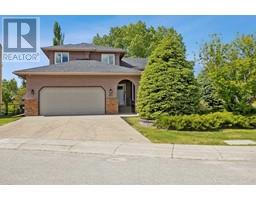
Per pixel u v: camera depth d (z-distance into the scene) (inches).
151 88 625.0
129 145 398.6
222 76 673.6
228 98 675.4
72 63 1016.2
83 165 291.6
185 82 621.3
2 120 762.8
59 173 258.8
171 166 289.9
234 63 662.5
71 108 936.3
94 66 992.9
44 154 348.8
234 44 730.8
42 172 261.7
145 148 378.6
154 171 268.5
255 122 583.2
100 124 649.6
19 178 242.4
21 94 1311.5
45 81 920.9
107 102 954.7
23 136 481.4
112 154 349.7
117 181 235.1
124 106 1067.9
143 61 1325.0
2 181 234.1
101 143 414.0
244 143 420.2
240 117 585.0
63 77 931.3
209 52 768.3
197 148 379.2
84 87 944.9
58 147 387.5
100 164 296.8
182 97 611.2
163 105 606.2
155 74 626.2
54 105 926.4
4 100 1197.1
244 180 239.9
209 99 728.3
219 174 259.1
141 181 235.6
